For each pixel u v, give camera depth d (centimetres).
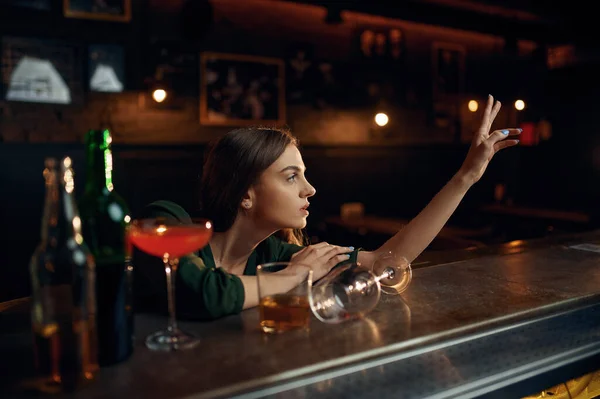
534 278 141
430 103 603
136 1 448
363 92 561
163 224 98
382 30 565
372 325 104
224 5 486
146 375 81
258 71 504
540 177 648
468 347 101
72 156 430
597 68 588
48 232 86
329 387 84
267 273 109
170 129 468
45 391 76
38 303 82
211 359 87
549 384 100
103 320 84
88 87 435
